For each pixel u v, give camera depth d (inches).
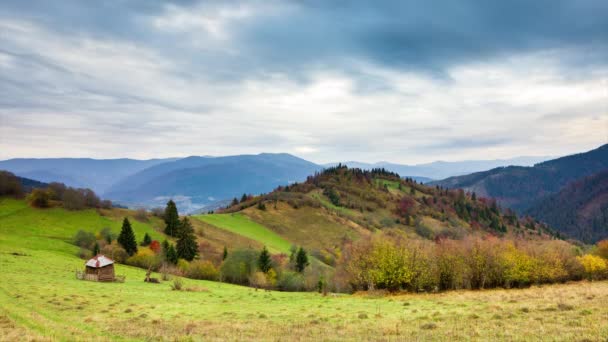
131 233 4394.7
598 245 4463.6
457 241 3206.2
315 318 1218.6
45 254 3358.8
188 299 1865.2
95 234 4889.3
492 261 2775.6
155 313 1337.4
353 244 3157.0
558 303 1208.8
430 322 1029.8
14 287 1684.3
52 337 794.2
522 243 3715.6
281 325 1095.0
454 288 2719.0
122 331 979.3
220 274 3914.9
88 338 824.3
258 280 4003.4
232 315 1325.0
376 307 1509.6
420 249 2755.9
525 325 914.7
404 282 2524.6
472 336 844.6
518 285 2866.6
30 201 5708.7
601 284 2455.7
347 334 940.6
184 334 962.1
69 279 2311.8
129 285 2389.3
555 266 3063.5
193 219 7224.4
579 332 808.3
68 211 5748.0
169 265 4001.0
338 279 3125.0
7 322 927.7
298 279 4229.8
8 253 3051.2
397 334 916.6
